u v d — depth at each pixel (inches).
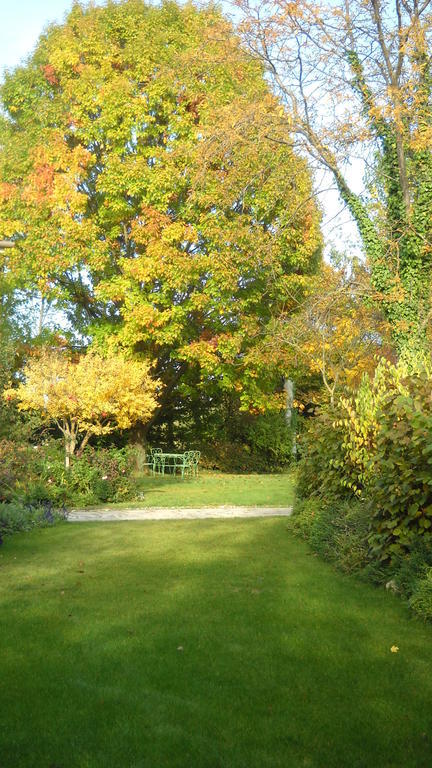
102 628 204.7
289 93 474.9
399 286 447.8
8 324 873.5
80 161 788.0
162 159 746.8
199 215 762.8
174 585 258.8
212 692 157.5
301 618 213.6
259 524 419.5
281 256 744.3
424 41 418.3
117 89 768.9
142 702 151.7
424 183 444.1
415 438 238.8
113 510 517.3
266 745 132.6
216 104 733.3
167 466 1000.9
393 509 253.9
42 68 836.6
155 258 756.6
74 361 897.5
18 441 561.3
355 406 367.2
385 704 150.8
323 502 368.5
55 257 780.0
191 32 810.8
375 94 439.8
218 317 824.3
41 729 139.3
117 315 896.3
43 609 225.6
